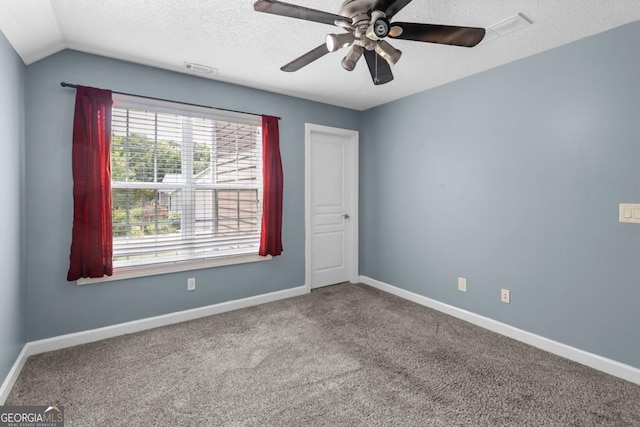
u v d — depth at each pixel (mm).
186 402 1727
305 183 3574
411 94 3342
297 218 3531
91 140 2309
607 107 2010
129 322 2590
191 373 2006
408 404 1710
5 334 1775
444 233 3055
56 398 1745
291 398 1764
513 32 2039
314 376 1978
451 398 1764
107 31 2062
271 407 1688
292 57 2453
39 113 2209
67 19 1919
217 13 1859
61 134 2285
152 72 2617
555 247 2277
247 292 3221
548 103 2287
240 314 3002
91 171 2312
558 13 1826
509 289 2553
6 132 1783
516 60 2465
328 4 1778
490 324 2672
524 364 2125
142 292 2650
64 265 2320
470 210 2824
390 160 3629
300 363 2131
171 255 2811
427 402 1729
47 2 1718
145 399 1748
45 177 2240
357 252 4055
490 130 2654
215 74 2799
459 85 2885
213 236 2992
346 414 1634
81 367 2062
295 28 2027
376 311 3086
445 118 3018
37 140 2207
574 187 2170
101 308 2477
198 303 2930
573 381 1930
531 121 2387
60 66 2273
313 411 1657
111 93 2410
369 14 1436
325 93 3326
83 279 2377
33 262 2217
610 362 2018
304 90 3236
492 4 1748
